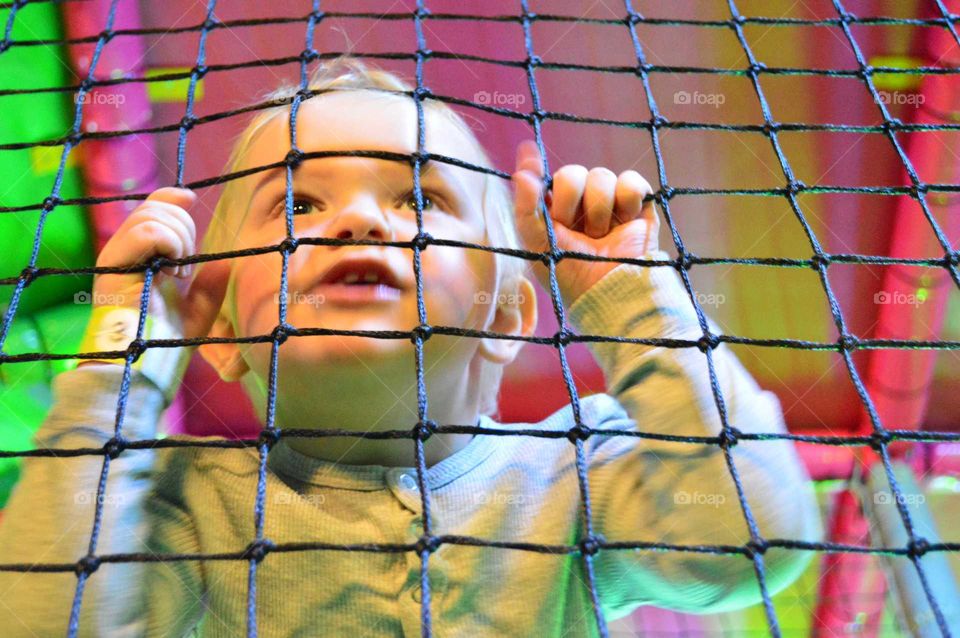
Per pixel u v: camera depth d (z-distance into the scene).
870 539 1.59
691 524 0.85
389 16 1.09
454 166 0.93
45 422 0.82
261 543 0.65
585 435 0.72
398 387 0.85
